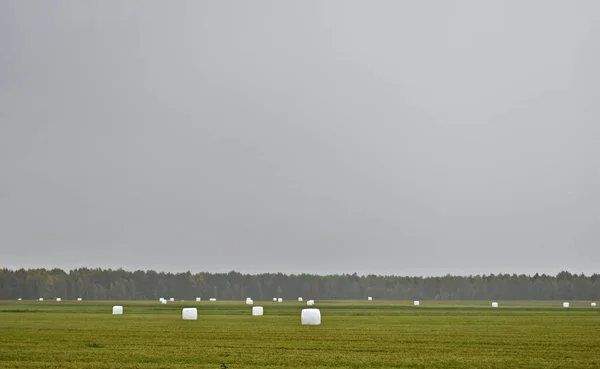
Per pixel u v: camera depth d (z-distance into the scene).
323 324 163.00
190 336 125.50
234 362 89.06
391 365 87.19
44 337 122.06
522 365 87.12
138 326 152.62
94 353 97.81
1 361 89.69
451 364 88.06
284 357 94.00
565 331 140.12
